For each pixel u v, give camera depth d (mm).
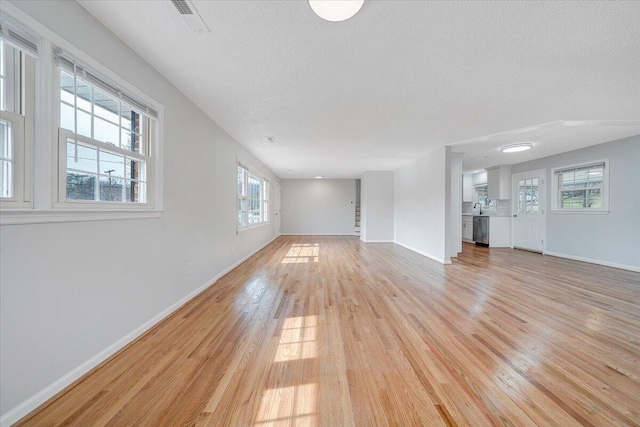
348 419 1283
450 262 4949
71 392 1450
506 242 7055
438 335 2143
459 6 1572
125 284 1963
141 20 1720
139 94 2098
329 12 1562
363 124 3740
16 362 1255
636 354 1867
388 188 8188
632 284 3590
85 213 1609
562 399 1424
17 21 1250
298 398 1423
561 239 5625
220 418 1283
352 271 4355
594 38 1864
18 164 1315
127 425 1238
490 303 2865
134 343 1992
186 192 2854
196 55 2111
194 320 2412
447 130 4023
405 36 1857
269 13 1646
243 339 2068
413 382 1562
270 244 7605
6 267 1222
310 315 2541
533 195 6371
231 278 3873
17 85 1326
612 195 4688
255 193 6398
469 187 8492
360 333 2178
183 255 2801
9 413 1226
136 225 2084
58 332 1452
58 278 1457
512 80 2473
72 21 1537
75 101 1600
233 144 4441
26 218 1285
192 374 1622
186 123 2848
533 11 1610
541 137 4449
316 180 10289
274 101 2967
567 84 2549
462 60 2154
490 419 1283
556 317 2498
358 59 2148
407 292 3246
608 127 3895
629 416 1304
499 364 1747
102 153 1843
